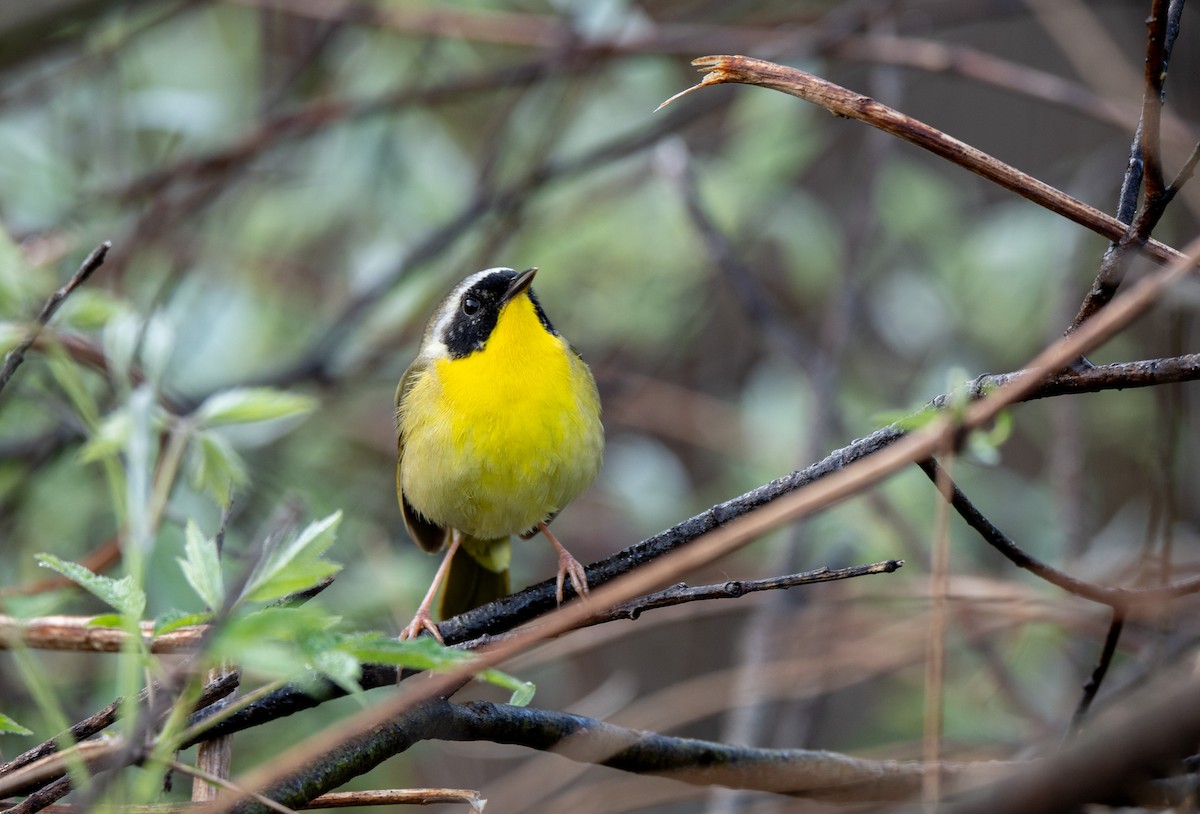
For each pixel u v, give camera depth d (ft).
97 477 34.65
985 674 33.45
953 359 40.93
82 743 15.38
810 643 33.78
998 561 37.93
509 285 26.45
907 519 36.01
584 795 28.27
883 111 15.85
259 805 15.92
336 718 30.96
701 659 48.21
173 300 39.73
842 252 42.86
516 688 14.58
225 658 13.88
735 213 41.45
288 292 44.09
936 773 14.11
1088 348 12.96
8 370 18.44
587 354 47.85
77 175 39.60
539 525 27.32
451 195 42.01
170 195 40.06
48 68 41.86
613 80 43.42
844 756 19.43
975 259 41.11
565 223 42.70
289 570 13.43
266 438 36.04
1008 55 53.83
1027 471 46.85
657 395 47.88
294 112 39.32
